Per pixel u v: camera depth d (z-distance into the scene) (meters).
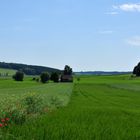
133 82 192.50
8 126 17.72
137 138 16.61
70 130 17.42
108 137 16.27
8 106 20.92
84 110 33.47
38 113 26.06
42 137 15.09
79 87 131.00
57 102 40.09
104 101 58.19
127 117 27.94
